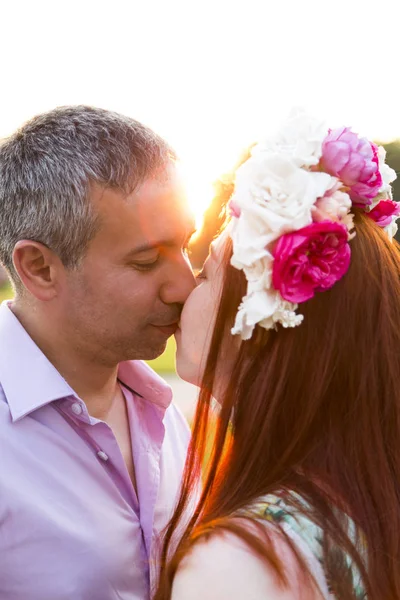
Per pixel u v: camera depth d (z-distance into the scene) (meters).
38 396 1.92
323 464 1.51
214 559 1.38
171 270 1.92
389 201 1.68
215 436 1.69
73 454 1.96
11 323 2.00
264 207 1.50
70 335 1.98
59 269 1.92
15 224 1.94
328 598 1.38
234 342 1.64
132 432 2.18
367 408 1.52
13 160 1.96
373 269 1.54
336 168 1.56
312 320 1.52
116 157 1.88
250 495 1.51
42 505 1.87
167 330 2.00
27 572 1.85
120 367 2.22
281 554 1.37
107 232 1.87
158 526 2.14
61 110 2.00
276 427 1.55
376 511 1.47
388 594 1.41
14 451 1.90
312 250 1.48
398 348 1.54
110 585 1.93
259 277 1.50
